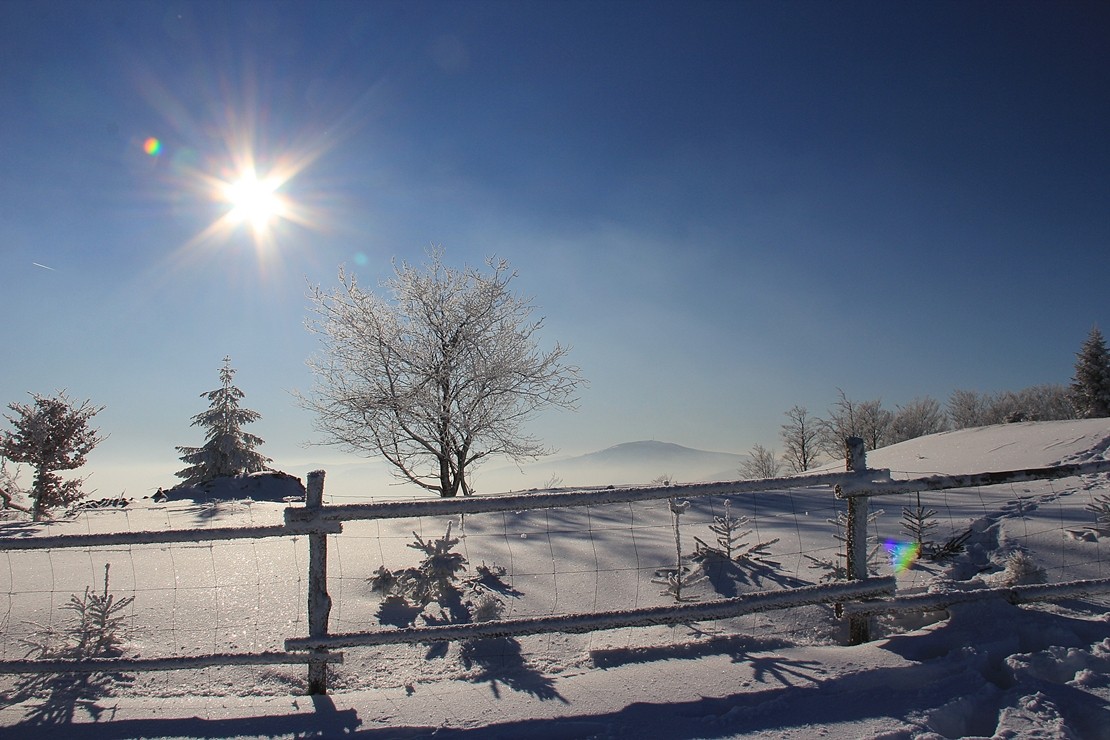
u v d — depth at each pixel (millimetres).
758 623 4551
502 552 6641
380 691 3740
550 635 4473
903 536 6676
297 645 3660
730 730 2975
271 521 9789
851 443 4070
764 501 9375
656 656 4004
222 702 3547
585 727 3088
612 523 8117
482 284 19594
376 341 19078
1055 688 3174
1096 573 5199
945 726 2986
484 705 3387
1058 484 8875
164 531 3725
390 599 5227
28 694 3748
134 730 3217
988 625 3914
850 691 3320
